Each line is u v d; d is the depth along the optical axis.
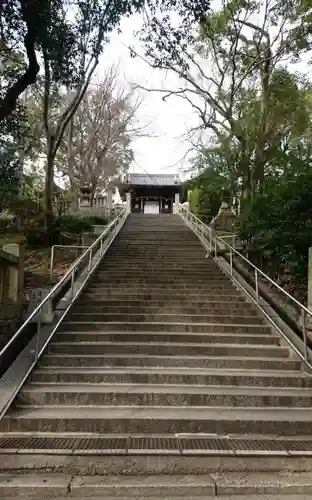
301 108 14.55
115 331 7.33
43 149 19.92
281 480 3.89
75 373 5.76
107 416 4.77
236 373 6.02
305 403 5.38
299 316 7.93
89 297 8.79
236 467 4.06
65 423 4.67
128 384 5.73
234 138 14.97
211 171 17.05
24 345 6.96
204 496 3.72
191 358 6.40
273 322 7.39
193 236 15.34
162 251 13.00
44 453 4.09
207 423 4.73
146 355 6.55
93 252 12.28
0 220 14.39
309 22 13.12
